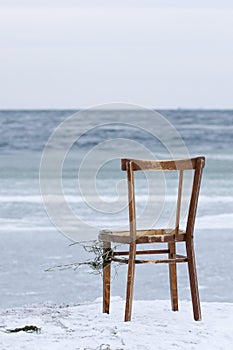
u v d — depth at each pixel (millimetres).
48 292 15570
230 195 34312
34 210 29469
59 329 9859
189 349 8844
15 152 55219
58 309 11477
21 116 57344
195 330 9742
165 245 21625
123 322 10125
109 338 9305
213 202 32188
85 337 9375
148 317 10531
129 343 9055
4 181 38281
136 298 14867
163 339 9258
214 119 59125
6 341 9242
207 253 20188
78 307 11469
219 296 15266
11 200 32250
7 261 18859
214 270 17984
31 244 21578
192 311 10977
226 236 23031
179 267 18656
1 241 22094
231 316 10625
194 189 10148
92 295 15336
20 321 10422
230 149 57969
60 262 18859
